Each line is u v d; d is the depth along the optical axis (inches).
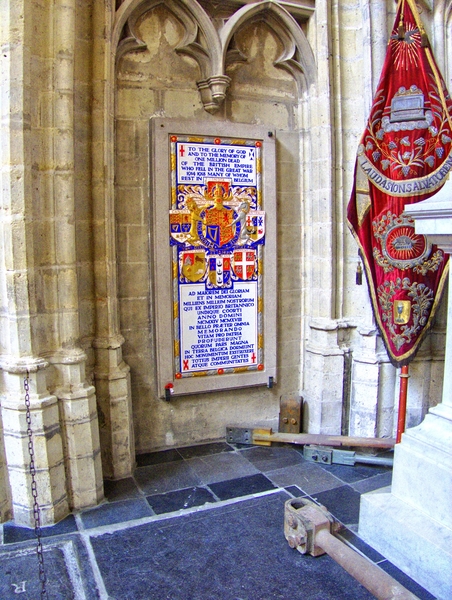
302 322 180.1
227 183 163.3
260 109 169.6
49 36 122.3
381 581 91.5
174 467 155.0
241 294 168.9
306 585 103.6
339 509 132.1
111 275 145.7
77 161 138.0
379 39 158.7
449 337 115.0
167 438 167.8
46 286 128.8
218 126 160.4
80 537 119.4
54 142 125.0
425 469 110.9
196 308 163.3
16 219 118.6
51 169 125.6
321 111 164.2
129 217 155.4
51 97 123.8
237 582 104.5
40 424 122.0
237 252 166.9
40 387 124.0
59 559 111.5
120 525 123.9
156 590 102.3
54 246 127.8
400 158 147.1
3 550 114.6
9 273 119.7
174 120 154.9
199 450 167.2
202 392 167.5
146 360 162.2
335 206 167.0
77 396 129.0
